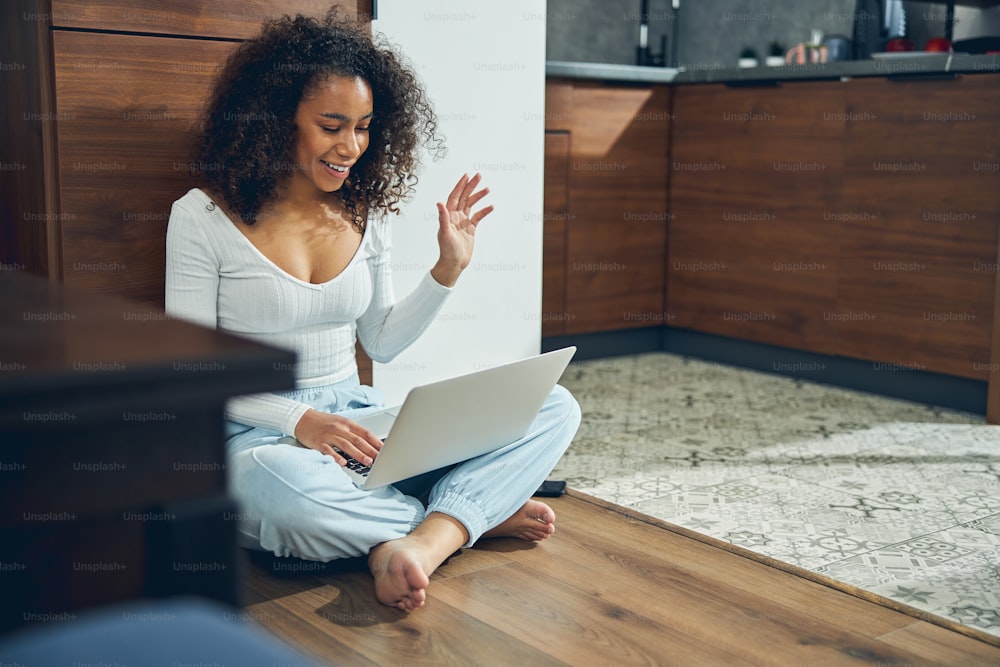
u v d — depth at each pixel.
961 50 3.52
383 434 1.77
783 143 3.37
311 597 1.66
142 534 0.87
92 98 1.80
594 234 3.59
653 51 4.40
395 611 1.61
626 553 1.88
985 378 2.93
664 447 2.62
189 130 1.93
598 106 3.50
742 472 2.41
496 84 2.62
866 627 1.59
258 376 0.67
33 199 1.85
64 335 0.71
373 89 1.83
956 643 1.54
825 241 3.29
